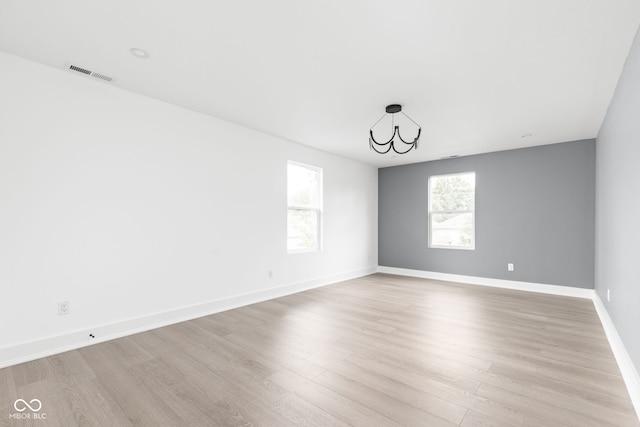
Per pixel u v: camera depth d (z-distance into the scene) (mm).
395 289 4996
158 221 3213
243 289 4012
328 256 5441
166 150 3283
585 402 1855
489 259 5344
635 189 2059
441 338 2873
